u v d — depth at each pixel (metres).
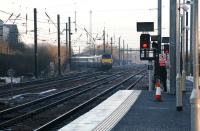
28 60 76.62
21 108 28.88
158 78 35.88
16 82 57.91
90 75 87.94
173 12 30.72
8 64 69.31
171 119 19.06
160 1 41.25
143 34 34.72
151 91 36.97
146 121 18.44
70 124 17.56
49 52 87.50
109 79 71.75
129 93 34.66
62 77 77.12
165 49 45.44
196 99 10.41
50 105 29.84
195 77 10.66
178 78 22.22
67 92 43.31
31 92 42.91
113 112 21.78
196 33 10.98
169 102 27.05
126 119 19.09
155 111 22.19
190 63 68.31
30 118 24.12
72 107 30.16
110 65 123.25
